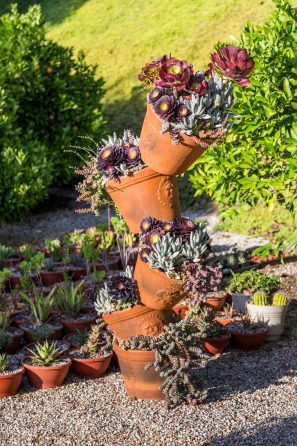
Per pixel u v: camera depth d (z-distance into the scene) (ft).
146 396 16.58
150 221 15.23
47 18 62.69
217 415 15.61
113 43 53.88
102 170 15.69
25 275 23.89
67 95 38.63
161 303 15.72
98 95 40.83
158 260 14.87
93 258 26.91
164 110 14.05
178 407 16.08
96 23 58.13
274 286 22.93
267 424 15.06
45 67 39.01
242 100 22.20
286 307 20.63
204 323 16.53
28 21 39.42
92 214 38.04
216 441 14.40
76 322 21.06
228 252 28.40
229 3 50.24
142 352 16.05
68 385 17.84
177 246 14.84
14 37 38.73
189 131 14.12
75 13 61.52
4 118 35.32
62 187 43.88
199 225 15.37
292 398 16.40
